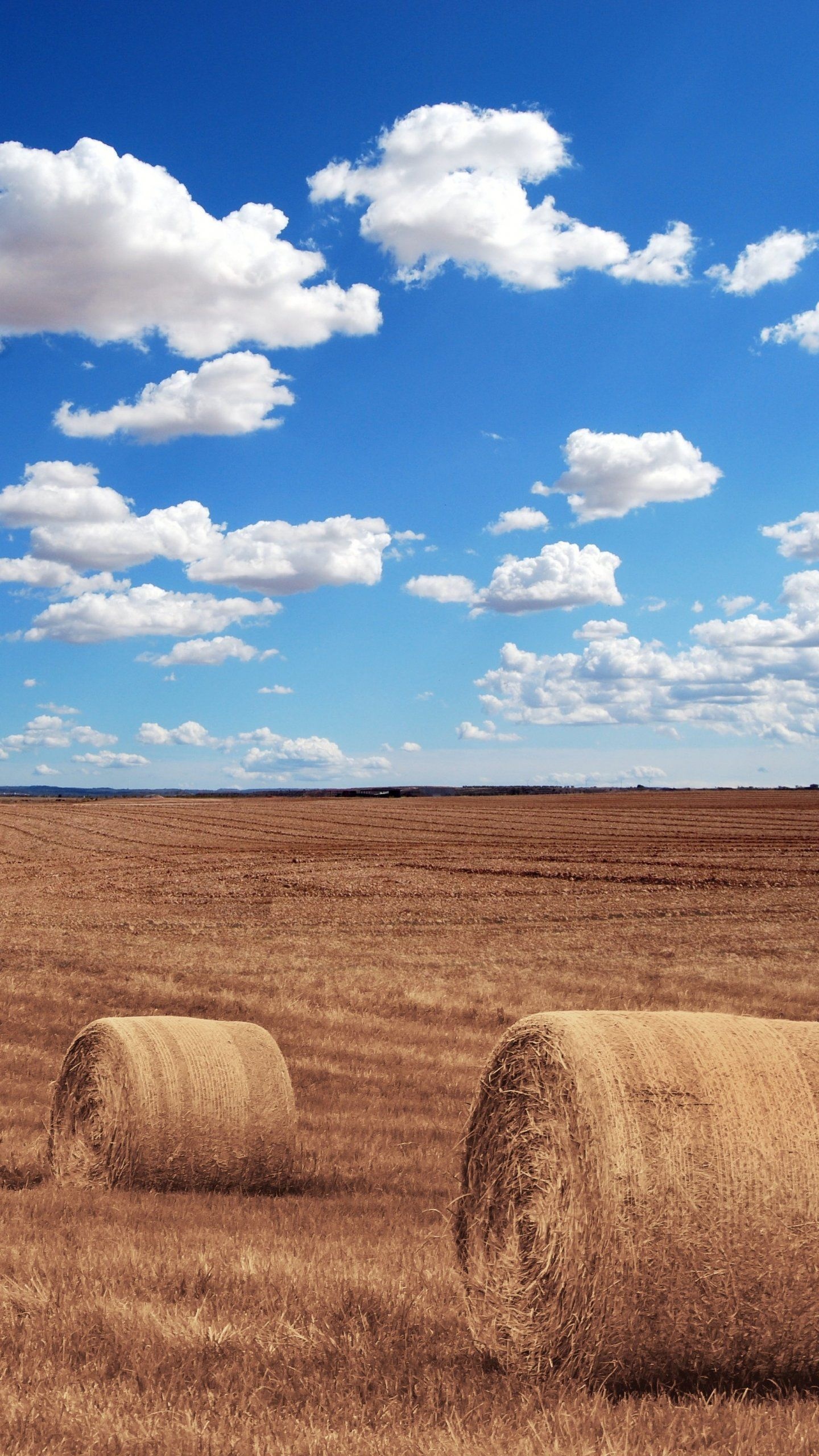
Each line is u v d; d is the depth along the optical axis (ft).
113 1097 33.14
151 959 78.95
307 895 119.96
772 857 151.12
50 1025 56.95
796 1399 16.35
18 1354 17.43
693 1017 19.36
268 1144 33.58
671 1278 16.99
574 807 296.51
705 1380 17.34
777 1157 17.38
